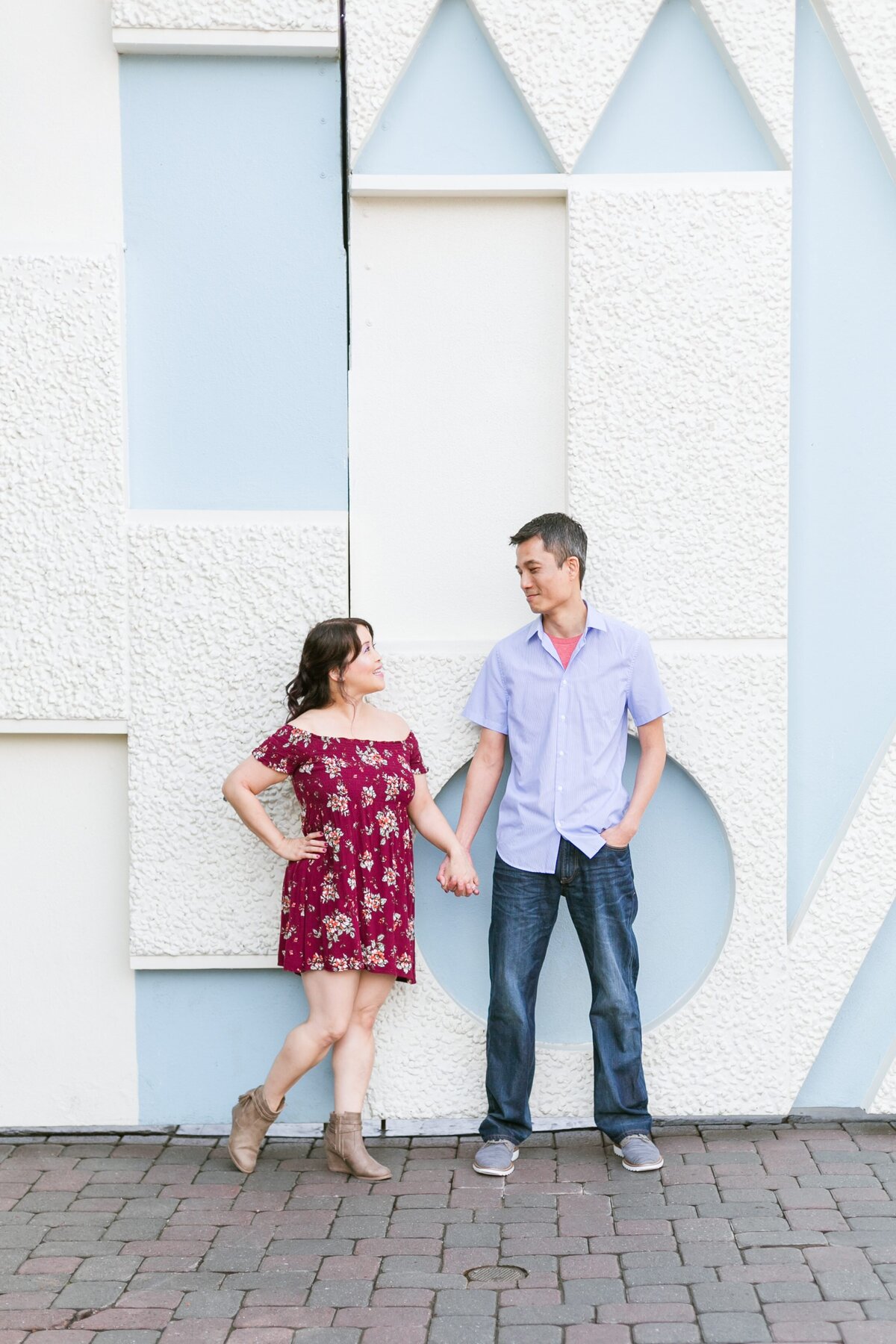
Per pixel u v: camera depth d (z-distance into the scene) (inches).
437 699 147.0
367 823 133.6
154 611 144.6
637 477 145.4
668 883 151.0
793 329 148.4
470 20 144.6
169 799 146.0
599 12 141.6
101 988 149.1
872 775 149.6
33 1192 133.4
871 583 150.0
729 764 147.1
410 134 145.4
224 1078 149.6
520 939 138.8
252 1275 115.0
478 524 148.8
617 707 138.6
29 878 148.6
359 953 132.3
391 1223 125.0
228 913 146.8
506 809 140.6
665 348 144.3
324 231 145.0
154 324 145.4
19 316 142.1
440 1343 103.4
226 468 146.3
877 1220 122.9
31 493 143.6
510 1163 136.6
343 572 145.3
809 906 149.5
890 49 143.9
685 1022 148.9
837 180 147.6
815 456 149.3
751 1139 145.5
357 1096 137.9
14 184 144.1
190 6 139.6
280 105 144.1
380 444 148.3
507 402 148.2
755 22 142.5
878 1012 153.1
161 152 144.3
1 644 144.8
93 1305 109.9
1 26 142.9
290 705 140.6
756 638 147.0
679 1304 108.2
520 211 146.9
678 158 145.6
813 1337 102.5
